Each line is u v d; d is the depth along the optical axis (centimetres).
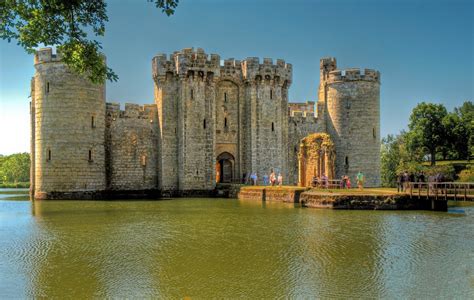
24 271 1755
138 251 2070
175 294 1512
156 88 5447
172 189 5269
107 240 2309
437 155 10438
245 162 5588
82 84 4634
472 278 1670
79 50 2212
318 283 1622
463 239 2330
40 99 4612
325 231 2561
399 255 2002
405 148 9281
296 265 1844
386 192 3806
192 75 5272
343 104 5778
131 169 5238
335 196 3628
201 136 5278
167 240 2312
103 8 2172
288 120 5838
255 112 5522
